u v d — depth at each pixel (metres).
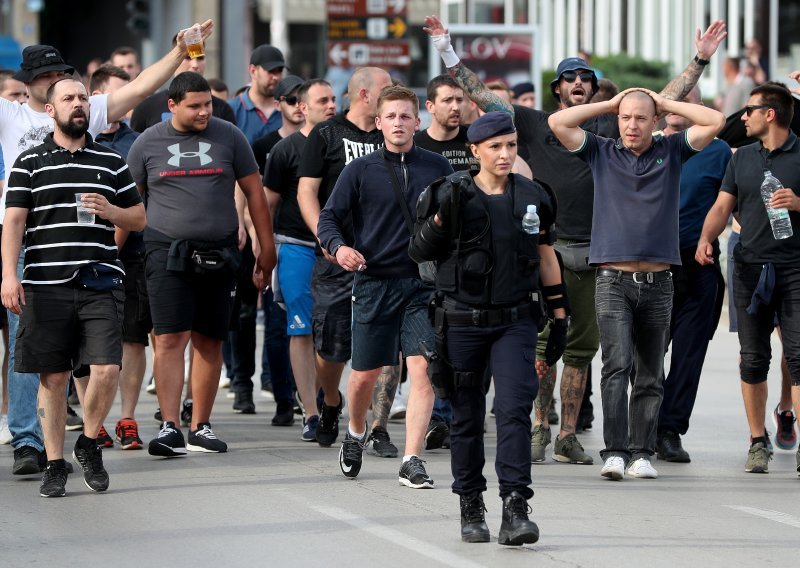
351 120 28.52
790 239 26.61
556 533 21.31
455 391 20.42
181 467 26.53
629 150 25.67
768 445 27.45
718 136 29.47
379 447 28.00
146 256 27.58
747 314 27.17
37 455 25.77
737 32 100.50
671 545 20.67
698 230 28.30
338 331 27.80
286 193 30.81
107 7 112.31
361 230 25.25
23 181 23.64
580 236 27.73
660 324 26.03
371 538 20.81
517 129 28.55
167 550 20.16
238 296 30.55
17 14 119.06
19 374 25.72
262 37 109.25
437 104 28.83
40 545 20.48
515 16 114.06
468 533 20.55
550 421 33.28
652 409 26.31
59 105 23.59
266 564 19.36
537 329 20.31
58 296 23.61
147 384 39.31
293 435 30.67
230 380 37.78
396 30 64.56
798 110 27.69
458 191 19.94
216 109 34.75
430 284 25.08
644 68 91.38
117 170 24.11
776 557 20.09
